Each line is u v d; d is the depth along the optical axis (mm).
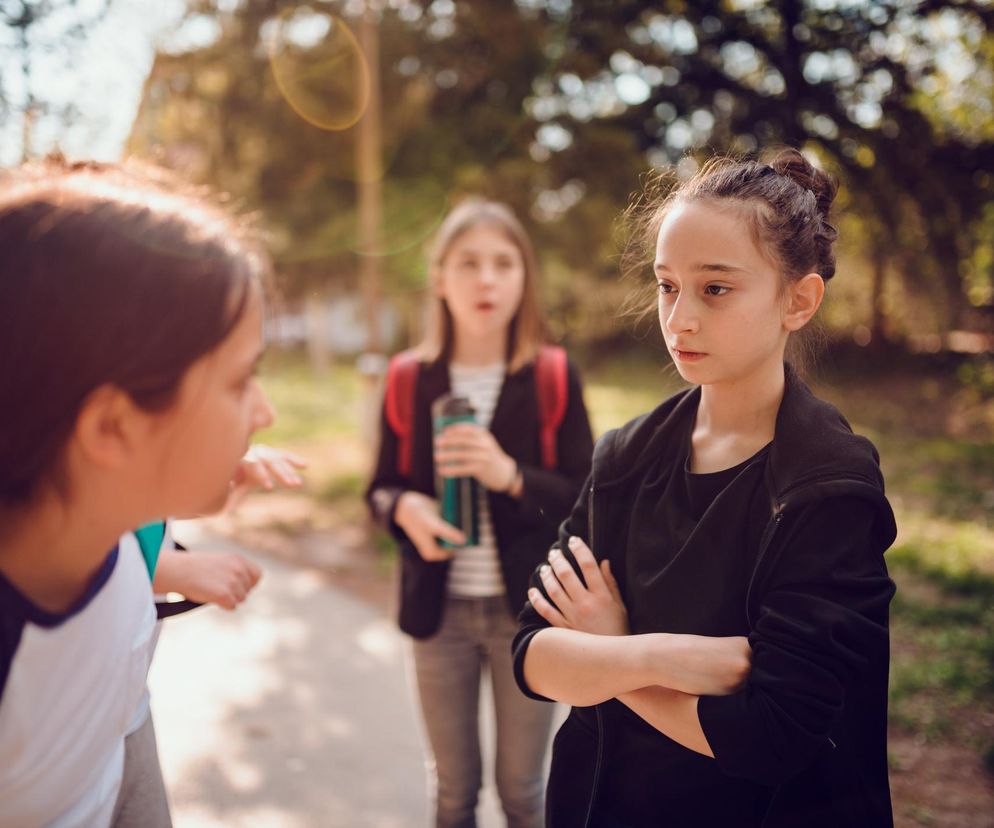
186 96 10836
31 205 802
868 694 1030
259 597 4730
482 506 1993
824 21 7145
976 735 3096
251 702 3389
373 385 6586
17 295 765
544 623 1203
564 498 1973
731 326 1020
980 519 6410
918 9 6688
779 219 1025
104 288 773
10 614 809
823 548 957
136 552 1046
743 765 953
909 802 2668
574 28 10234
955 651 3873
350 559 5613
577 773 1198
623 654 1040
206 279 815
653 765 1111
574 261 13867
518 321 2207
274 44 11453
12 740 835
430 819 2582
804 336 1229
